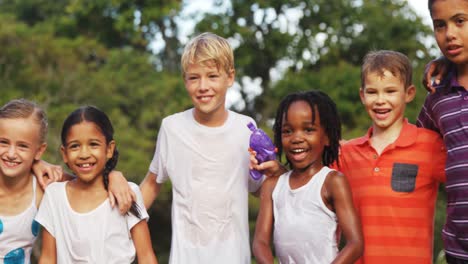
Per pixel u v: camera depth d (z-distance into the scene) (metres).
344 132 18.30
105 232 3.93
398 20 22.11
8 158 3.98
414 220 3.99
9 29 18.36
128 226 4.00
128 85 19.11
